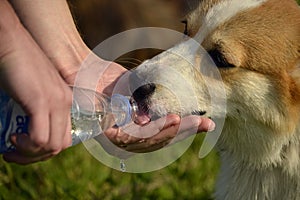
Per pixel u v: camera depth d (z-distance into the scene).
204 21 5.04
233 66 4.79
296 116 4.82
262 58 4.78
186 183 6.54
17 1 3.87
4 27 2.90
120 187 6.46
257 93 4.80
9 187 6.41
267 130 4.86
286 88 4.80
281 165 4.94
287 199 4.98
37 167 6.52
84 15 8.30
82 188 6.39
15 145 2.94
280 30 4.87
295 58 4.88
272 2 5.03
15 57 2.85
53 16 4.06
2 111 3.12
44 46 3.96
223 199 5.28
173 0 8.21
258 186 5.08
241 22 4.89
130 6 8.34
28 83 2.81
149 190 6.41
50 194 6.36
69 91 2.92
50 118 2.84
